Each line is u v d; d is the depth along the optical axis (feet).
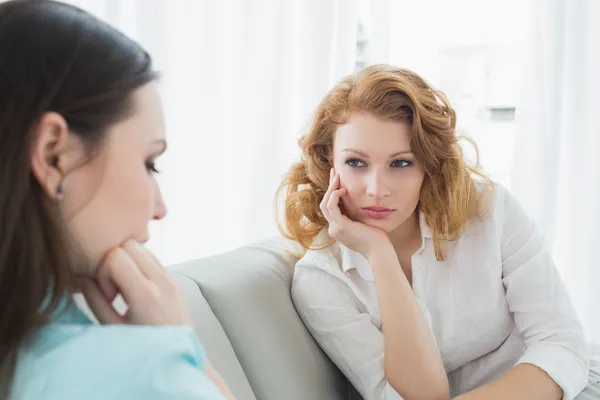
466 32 7.30
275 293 4.01
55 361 1.72
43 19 1.82
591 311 7.01
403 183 3.71
